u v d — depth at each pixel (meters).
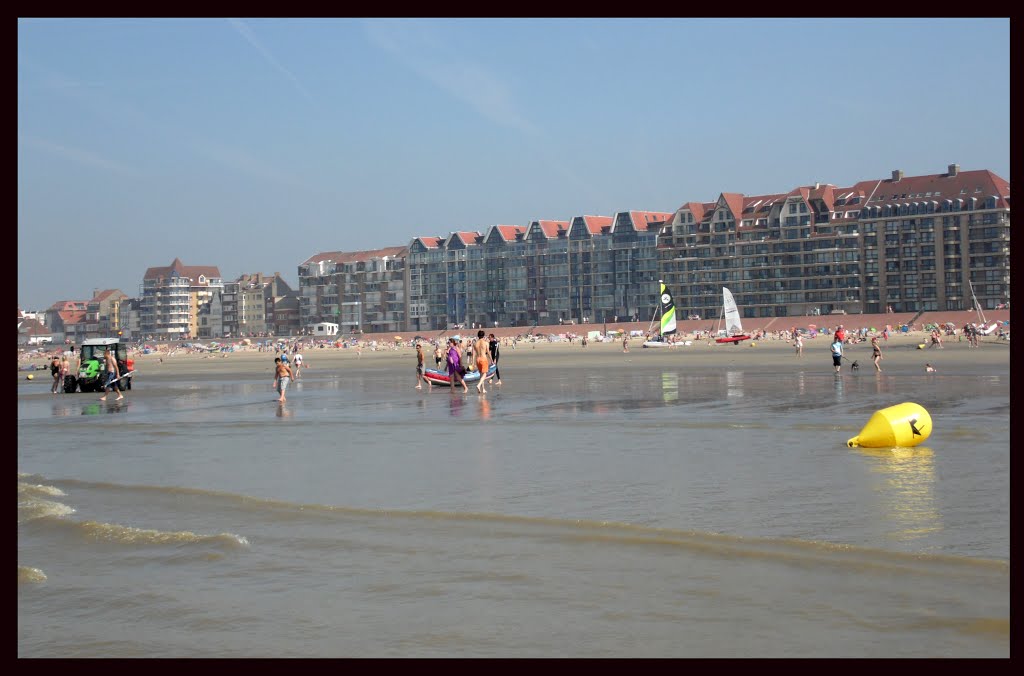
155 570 11.20
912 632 8.39
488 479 16.77
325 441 23.70
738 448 20.16
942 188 184.75
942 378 45.69
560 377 55.50
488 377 48.28
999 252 175.12
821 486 15.11
